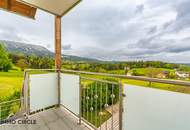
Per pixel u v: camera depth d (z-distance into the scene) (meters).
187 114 1.21
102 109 2.42
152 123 1.47
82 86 2.74
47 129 2.53
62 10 3.52
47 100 3.40
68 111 3.28
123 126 1.82
